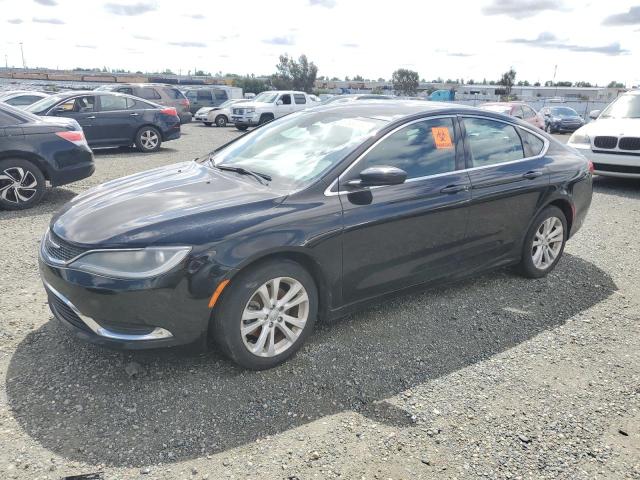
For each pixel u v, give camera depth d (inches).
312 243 126.2
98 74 3363.7
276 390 119.9
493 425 110.7
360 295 141.9
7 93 643.5
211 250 114.4
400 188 145.2
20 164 275.9
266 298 123.5
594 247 238.1
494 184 165.9
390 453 101.3
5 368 124.1
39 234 232.7
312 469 96.4
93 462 96.2
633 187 394.0
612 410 117.3
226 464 97.0
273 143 161.0
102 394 115.8
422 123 156.1
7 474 92.3
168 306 112.7
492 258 174.2
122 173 404.2
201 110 1045.8
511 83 2753.4
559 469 99.0
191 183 142.0
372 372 129.0
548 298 177.0
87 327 116.0
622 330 155.9
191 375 124.0
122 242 112.7
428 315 161.2
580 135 386.9
